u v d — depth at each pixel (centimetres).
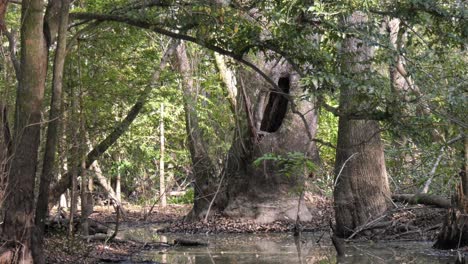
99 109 1445
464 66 1359
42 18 977
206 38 1115
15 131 955
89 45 1388
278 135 1908
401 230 1552
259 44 1122
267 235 1730
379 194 1588
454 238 1339
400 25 1205
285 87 1920
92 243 1384
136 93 1477
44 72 983
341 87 1087
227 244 1531
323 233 1577
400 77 1509
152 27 1109
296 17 1099
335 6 1088
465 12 1129
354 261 1216
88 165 1452
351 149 1584
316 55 1104
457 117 1193
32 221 956
